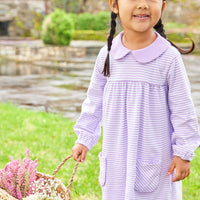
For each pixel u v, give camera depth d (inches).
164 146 76.7
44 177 100.5
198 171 144.3
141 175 76.2
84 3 1152.2
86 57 733.3
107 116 78.8
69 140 192.1
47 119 247.1
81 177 140.3
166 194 78.7
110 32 80.0
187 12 944.3
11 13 1055.6
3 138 200.7
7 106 296.4
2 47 850.1
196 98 322.7
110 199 80.1
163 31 87.3
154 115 75.4
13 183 99.3
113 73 78.2
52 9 1133.1
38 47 794.8
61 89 416.5
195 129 74.7
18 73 566.9
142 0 71.7
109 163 79.2
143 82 75.0
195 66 538.6
